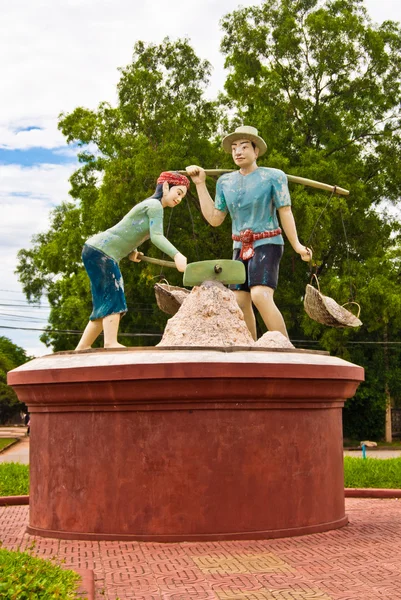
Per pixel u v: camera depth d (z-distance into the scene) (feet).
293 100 82.89
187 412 21.12
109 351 22.62
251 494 21.20
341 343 81.20
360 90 84.74
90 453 21.68
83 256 25.49
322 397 22.88
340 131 82.38
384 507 29.58
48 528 22.36
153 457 21.06
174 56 82.28
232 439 21.20
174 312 29.81
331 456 23.57
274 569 17.51
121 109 80.94
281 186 27.45
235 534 20.84
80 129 84.28
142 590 15.72
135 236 25.70
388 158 84.79
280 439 21.85
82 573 15.90
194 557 18.78
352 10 85.30
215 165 76.48
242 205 27.66
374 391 93.56
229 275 24.41
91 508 21.47
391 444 94.99
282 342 23.75
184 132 76.89
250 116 78.95
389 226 85.10
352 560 18.51
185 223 72.08
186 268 24.48
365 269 76.38
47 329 102.63
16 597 12.92
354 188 75.66
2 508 30.83
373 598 15.03
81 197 85.56
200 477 20.92
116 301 25.12
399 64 85.20
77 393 21.71
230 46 83.41
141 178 71.46
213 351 21.79
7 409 176.86
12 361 167.32
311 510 22.36
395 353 95.09
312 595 15.23
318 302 26.30
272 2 83.35
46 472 22.66
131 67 82.94
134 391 20.99
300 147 79.05
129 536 20.90
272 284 27.25
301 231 68.23
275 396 21.61
